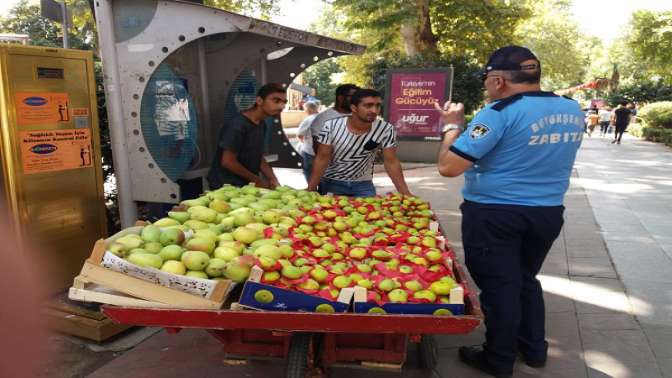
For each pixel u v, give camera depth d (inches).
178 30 163.0
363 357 114.4
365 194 195.9
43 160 160.4
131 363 142.3
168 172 184.7
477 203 126.1
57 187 165.8
